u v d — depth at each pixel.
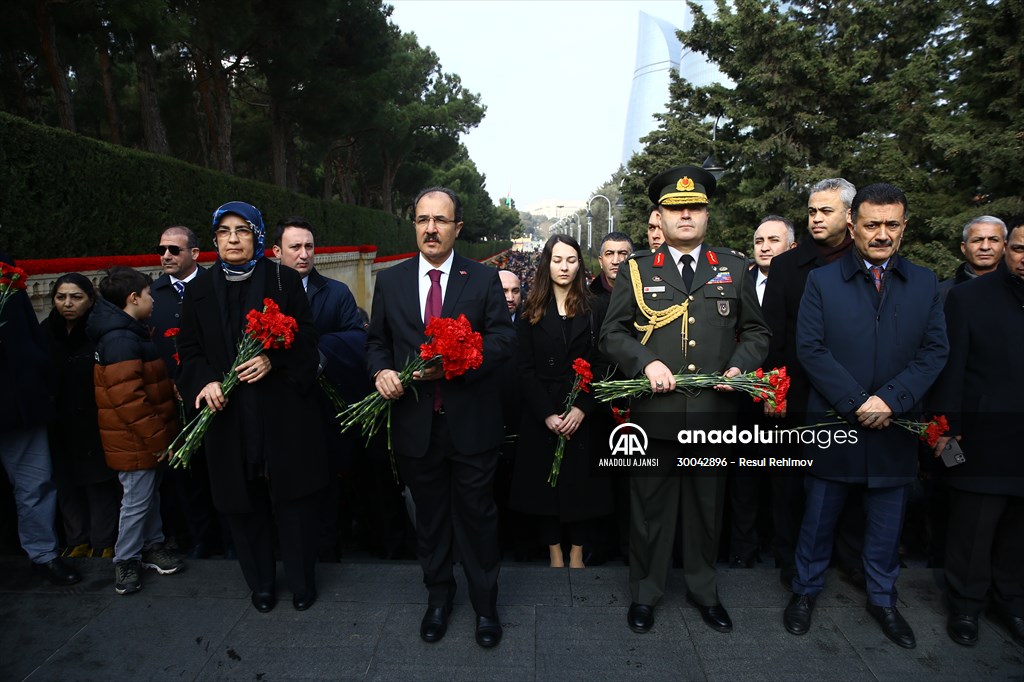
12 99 13.13
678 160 18.45
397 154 28.78
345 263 17.05
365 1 16.72
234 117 20.81
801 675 2.47
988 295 2.74
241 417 2.75
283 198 12.88
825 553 2.78
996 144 9.45
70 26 8.59
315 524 2.99
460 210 2.80
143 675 2.50
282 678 2.48
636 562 2.83
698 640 2.71
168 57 15.63
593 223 48.88
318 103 16.52
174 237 4.04
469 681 2.46
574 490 3.36
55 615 2.90
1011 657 2.58
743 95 16.02
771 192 14.62
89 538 3.61
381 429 3.41
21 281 3.00
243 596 3.07
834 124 14.27
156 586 3.16
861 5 14.79
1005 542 2.74
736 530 3.60
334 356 3.57
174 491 4.14
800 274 3.25
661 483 2.73
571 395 3.24
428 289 2.79
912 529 4.08
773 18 14.27
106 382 3.00
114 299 3.24
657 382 2.57
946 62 12.31
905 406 2.55
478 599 2.70
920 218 11.00
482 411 2.68
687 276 2.79
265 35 13.48
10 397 2.95
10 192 5.04
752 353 2.68
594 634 2.76
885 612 2.74
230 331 2.77
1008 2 8.99
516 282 4.46
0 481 3.58
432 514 2.74
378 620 2.87
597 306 3.45
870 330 2.66
